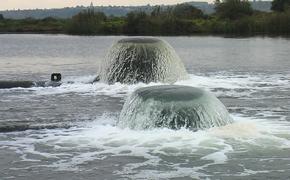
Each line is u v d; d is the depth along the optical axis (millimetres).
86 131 21375
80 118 24266
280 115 24469
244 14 131125
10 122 23562
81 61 56250
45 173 16672
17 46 85688
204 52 67312
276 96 30234
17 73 43781
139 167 17078
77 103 28234
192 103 20672
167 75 34062
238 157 17812
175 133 20016
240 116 24062
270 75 40531
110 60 34625
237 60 54625
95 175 16453
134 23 120875
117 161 17641
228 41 92062
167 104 20562
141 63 33719
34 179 16156
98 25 126438
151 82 33469
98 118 24094
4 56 64250
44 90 32750
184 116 20375
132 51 33969
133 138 19906
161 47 34406
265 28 118188
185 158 17781
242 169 16797
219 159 17641
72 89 32906
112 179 16109
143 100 20938
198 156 17938
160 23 120375
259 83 35625
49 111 26109
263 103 27844
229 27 120625
